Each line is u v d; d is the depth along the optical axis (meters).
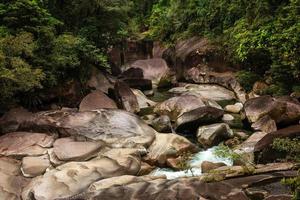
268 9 16.22
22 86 12.30
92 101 14.85
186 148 11.05
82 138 11.30
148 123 13.30
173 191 7.60
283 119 11.97
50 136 11.24
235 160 9.61
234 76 17.66
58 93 14.96
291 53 13.12
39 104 14.42
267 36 14.67
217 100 16.28
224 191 7.54
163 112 14.36
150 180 8.55
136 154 10.33
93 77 17.23
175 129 12.85
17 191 8.90
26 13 13.80
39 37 14.19
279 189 7.58
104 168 9.41
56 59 14.19
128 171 9.62
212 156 10.84
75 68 15.99
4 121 12.17
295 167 8.38
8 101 13.10
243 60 16.14
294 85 13.76
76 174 9.05
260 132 11.80
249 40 15.41
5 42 12.40
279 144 8.55
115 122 11.77
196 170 9.95
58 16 17.48
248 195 7.49
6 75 11.27
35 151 10.41
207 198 7.32
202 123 12.72
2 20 13.70
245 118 12.99
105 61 17.66
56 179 8.90
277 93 14.05
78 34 17.58
